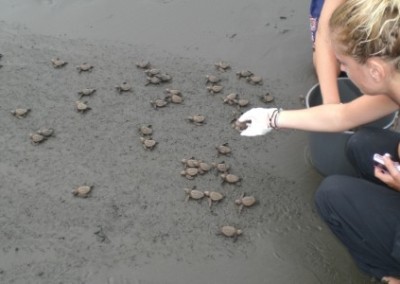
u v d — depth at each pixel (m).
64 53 3.79
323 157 2.68
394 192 2.05
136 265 2.39
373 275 2.24
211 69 3.64
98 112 3.27
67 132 3.12
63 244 2.49
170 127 3.16
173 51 3.83
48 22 4.12
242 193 2.73
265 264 2.38
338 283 2.29
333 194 2.10
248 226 2.56
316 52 2.48
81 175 2.85
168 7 4.33
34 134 3.06
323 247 2.45
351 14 1.66
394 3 1.57
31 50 3.82
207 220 2.60
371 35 1.60
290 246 2.46
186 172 2.82
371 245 2.11
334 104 2.26
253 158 2.94
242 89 3.46
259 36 3.97
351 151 2.37
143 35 3.99
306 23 4.11
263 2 4.38
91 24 4.11
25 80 3.53
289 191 2.74
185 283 2.31
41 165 2.91
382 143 2.28
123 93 3.42
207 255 2.43
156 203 2.69
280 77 3.57
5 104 3.33
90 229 2.56
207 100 3.37
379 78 1.69
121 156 2.97
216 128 3.16
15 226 2.57
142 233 2.54
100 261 2.41
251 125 2.44
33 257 2.43
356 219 2.07
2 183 2.80
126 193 2.74
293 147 3.00
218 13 4.25
